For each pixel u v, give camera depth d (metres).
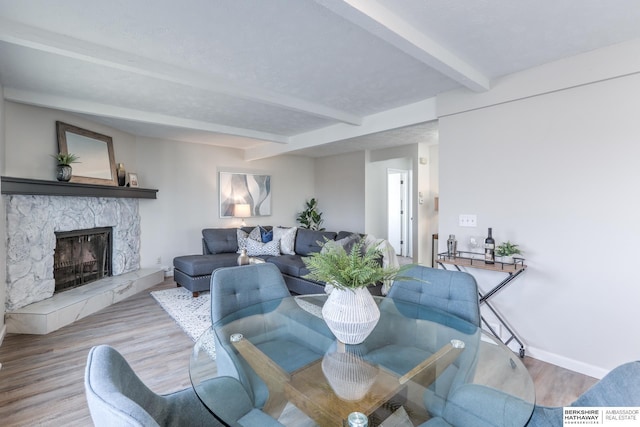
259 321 2.05
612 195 2.21
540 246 2.53
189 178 5.59
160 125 4.14
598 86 2.25
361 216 6.40
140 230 5.04
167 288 4.62
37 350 2.68
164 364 2.46
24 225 3.20
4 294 2.97
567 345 2.42
